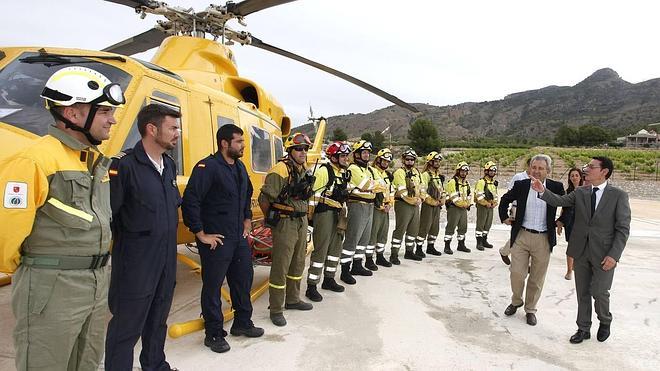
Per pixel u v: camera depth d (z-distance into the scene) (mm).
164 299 2906
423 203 7973
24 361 2006
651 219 14773
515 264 4812
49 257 2020
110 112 2225
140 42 6266
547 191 4414
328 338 4074
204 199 3551
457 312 5035
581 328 4285
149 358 2965
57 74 2092
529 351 4023
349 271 6055
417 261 7758
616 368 3744
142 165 2715
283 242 4285
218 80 5172
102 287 2232
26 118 2869
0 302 4590
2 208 1877
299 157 4297
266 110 6098
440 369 3578
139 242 2664
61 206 2025
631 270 7445
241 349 3740
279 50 6578
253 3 5000
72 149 2133
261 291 5207
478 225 9055
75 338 2121
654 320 4961
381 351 3854
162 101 3697
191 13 5348
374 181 6059
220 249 3557
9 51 3338
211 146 4320
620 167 37812
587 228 4211
